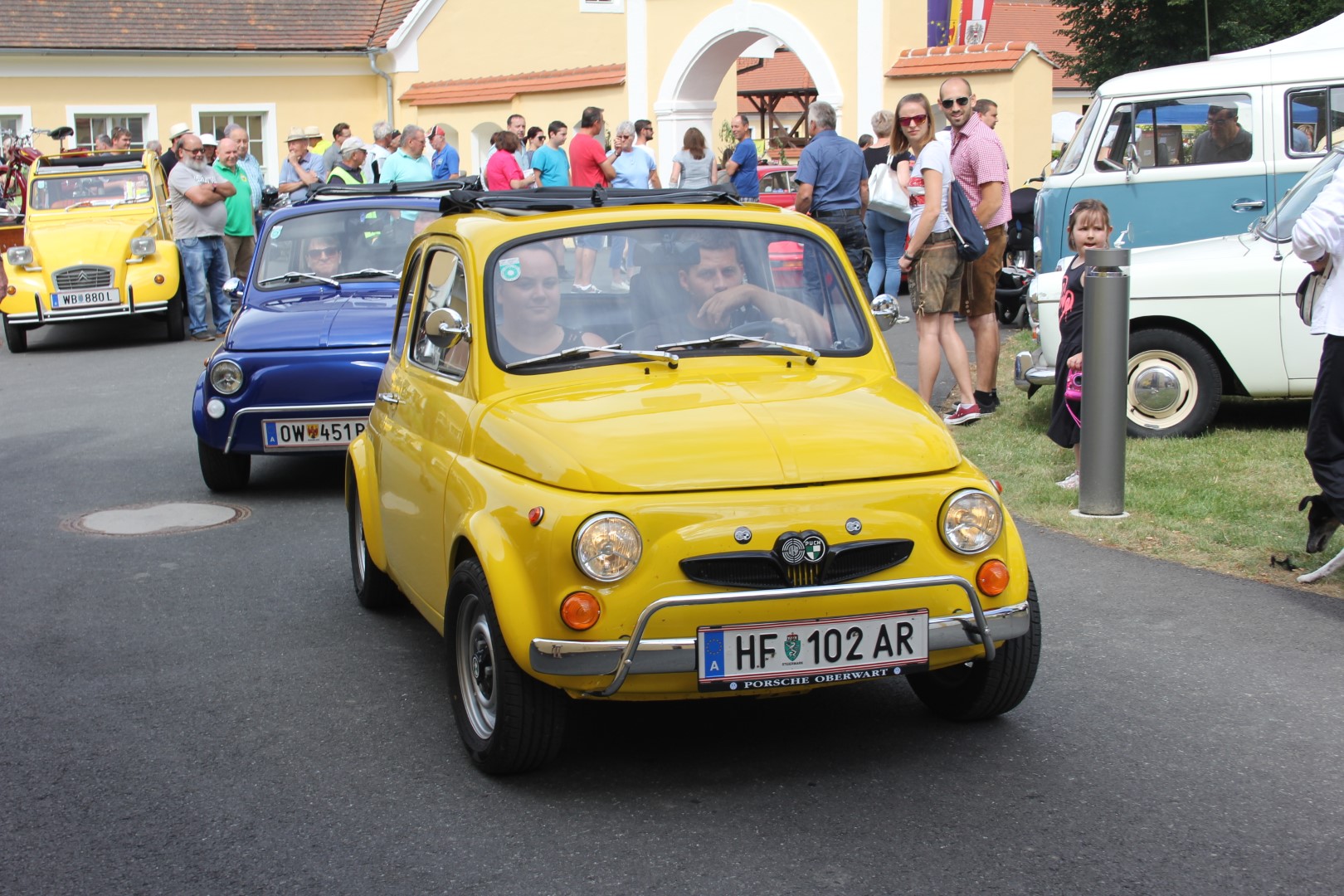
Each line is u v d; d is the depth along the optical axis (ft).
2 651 19.43
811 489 13.44
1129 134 40.34
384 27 111.65
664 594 13.00
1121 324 23.85
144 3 105.70
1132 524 23.81
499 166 58.39
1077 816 13.21
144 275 57.16
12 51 97.66
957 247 31.73
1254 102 38.68
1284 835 12.73
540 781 14.47
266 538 25.88
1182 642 18.21
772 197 76.74
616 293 16.43
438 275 18.04
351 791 14.38
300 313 29.35
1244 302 28.71
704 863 12.46
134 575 23.43
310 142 70.08
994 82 70.85
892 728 15.62
